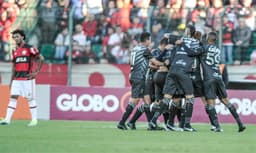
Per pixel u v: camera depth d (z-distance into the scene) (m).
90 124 51.72
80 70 63.97
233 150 31.34
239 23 62.56
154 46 61.56
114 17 64.38
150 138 38.16
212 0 69.38
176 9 62.41
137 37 49.47
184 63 43.91
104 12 64.44
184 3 68.69
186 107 44.44
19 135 39.16
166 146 32.88
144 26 63.50
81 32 63.91
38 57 48.12
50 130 43.78
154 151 30.38
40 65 48.28
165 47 46.09
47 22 64.38
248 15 63.00
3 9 66.06
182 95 45.31
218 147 32.75
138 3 69.94
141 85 45.78
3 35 65.06
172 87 44.44
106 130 44.59
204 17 61.94
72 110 57.56
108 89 57.19
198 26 61.50
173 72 44.06
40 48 64.19
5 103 57.78
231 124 54.59
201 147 32.59
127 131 43.88
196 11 62.31
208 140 37.19
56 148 31.39
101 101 57.25
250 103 55.97
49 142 34.62
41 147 31.80
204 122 56.12
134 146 32.72
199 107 56.12
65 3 69.44
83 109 57.41
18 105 57.19
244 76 62.78
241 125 44.88
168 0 68.69
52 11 64.44
